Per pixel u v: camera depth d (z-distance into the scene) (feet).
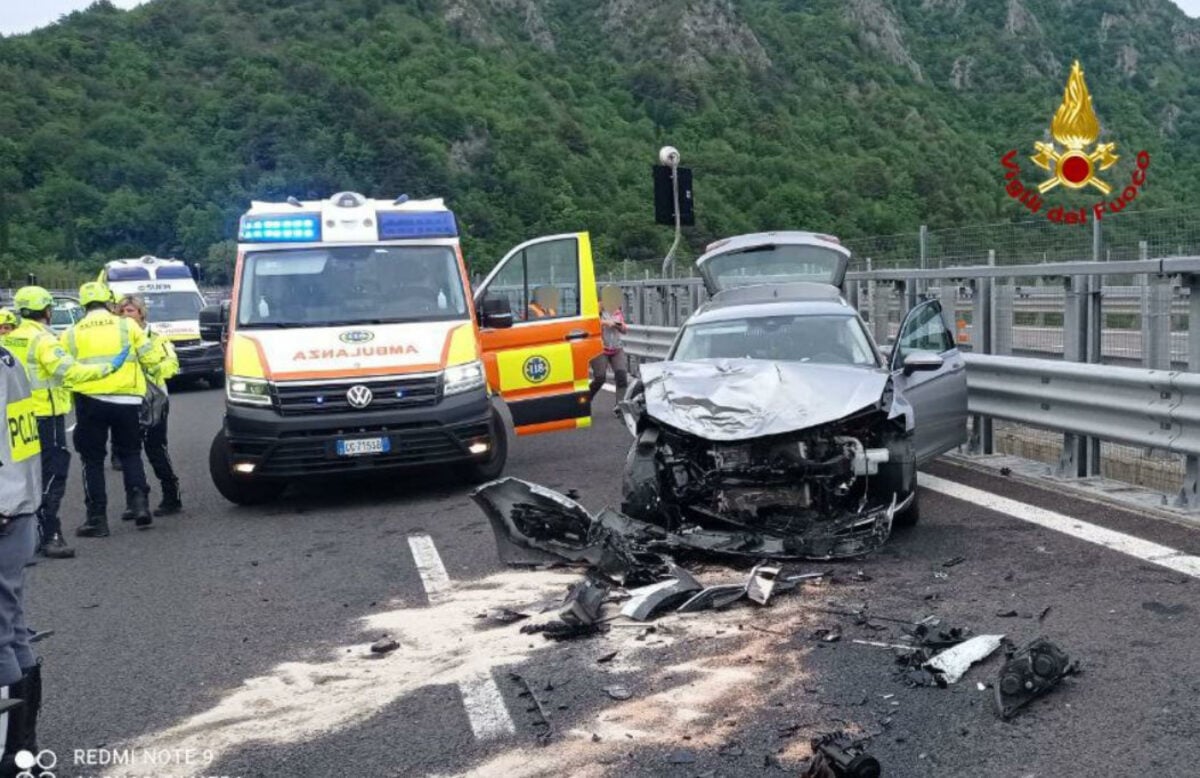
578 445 41.06
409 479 36.27
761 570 20.83
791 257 46.55
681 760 13.98
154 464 32.53
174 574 25.30
